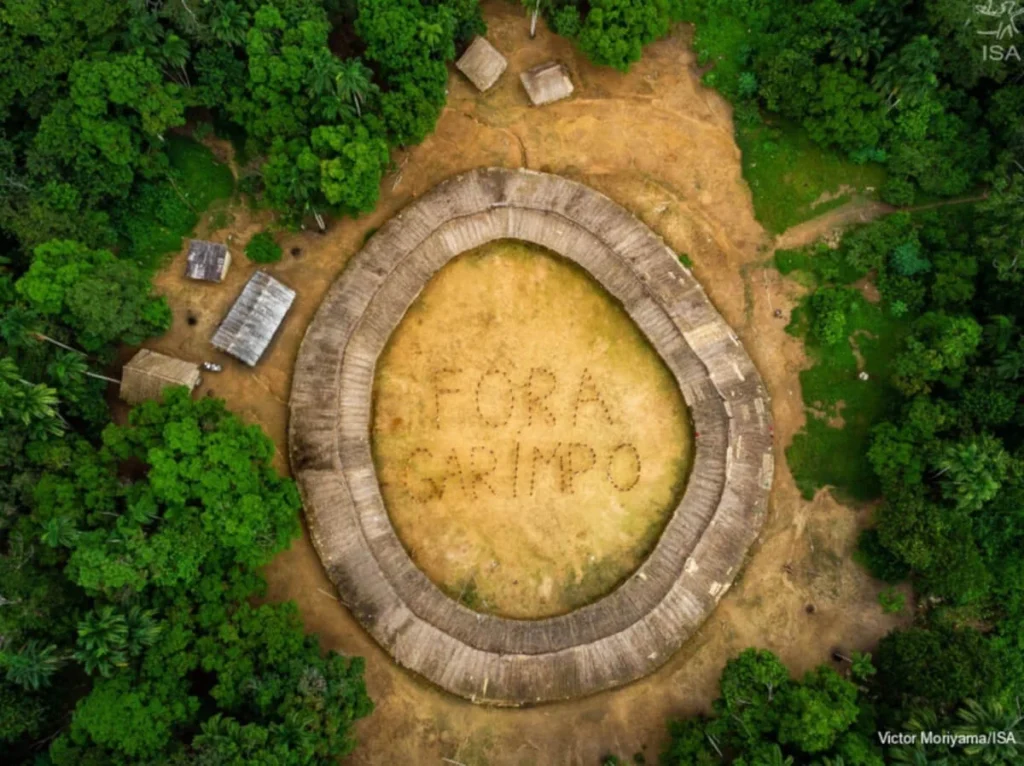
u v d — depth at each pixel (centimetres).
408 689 4341
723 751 4097
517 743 4328
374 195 4362
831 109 4578
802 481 4609
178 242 4603
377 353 4553
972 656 4084
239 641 3794
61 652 3747
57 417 3978
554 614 4506
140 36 4128
